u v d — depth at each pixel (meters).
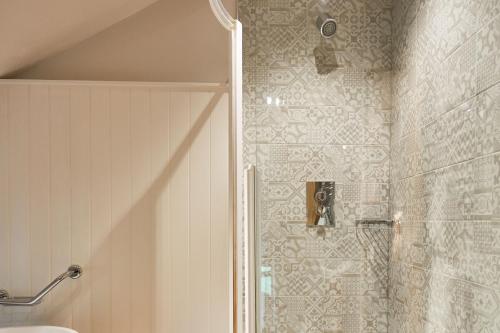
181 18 2.19
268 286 1.05
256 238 1.08
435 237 0.84
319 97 1.01
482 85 0.77
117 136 2.12
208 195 2.13
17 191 2.07
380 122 0.95
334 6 0.99
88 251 2.09
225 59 2.19
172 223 2.12
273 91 1.06
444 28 0.82
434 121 0.84
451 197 0.82
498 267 0.76
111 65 2.16
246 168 1.09
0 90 2.07
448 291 0.82
